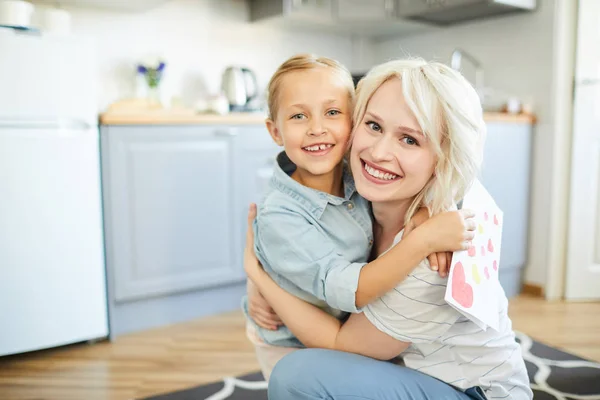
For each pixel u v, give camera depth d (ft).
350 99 3.17
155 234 7.32
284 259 2.99
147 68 8.79
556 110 8.70
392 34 11.59
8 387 5.82
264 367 3.74
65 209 6.55
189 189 7.54
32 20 6.90
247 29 10.21
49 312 6.56
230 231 7.98
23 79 6.10
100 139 6.82
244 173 8.01
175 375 6.07
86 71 6.52
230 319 7.95
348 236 3.14
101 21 8.64
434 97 2.62
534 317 8.02
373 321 2.82
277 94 3.20
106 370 6.23
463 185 2.75
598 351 6.70
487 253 2.88
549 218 8.92
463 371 3.04
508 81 9.43
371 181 2.83
